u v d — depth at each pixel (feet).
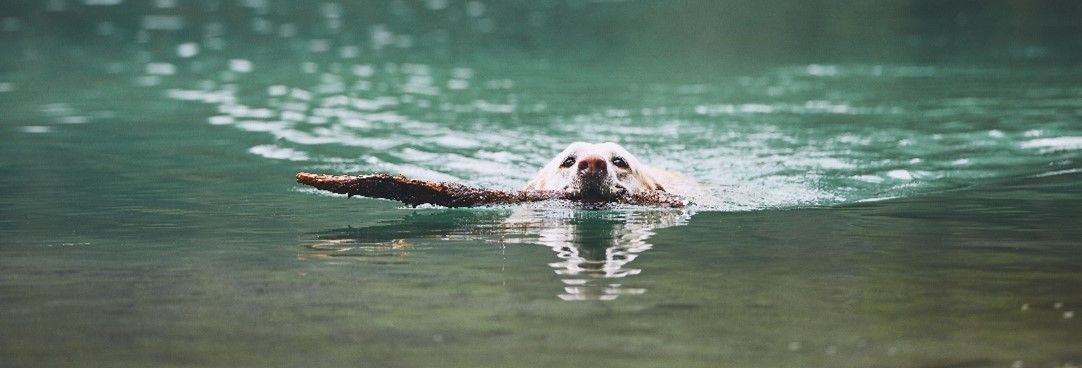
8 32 135.03
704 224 38.24
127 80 91.91
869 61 102.12
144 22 148.56
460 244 34.83
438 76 94.07
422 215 40.34
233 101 78.59
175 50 117.50
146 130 64.95
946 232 36.32
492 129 64.75
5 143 60.03
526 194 41.65
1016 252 32.81
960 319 25.46
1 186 47.26
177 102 78.02
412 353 23.24
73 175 50.16
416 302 27.40
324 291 28.63
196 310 26.81
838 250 33.53
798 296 27.76
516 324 25.35
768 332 24.57
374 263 32.07
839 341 23.84
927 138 59.41
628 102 76.74
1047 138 57.82
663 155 56.39
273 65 103.30
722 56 109.70
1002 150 54.90
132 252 33.91
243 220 39.52
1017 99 74.08
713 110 72.23
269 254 33.45
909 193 44.96
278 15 159.94
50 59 108.37
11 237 36.52
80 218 39.99
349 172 51.55
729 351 23.21
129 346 23.88
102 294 28.48
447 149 58.18
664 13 160.35
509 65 102.68
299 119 69.31
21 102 78.23
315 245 34.83
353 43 124.36
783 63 102.22
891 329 24.71
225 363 22.67
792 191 46.01
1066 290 28.04
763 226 37.88
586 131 63.87
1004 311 26.12
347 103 77.15
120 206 42.57
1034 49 108.27
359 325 25.35
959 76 88.63
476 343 23.90
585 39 128.67
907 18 147.23
